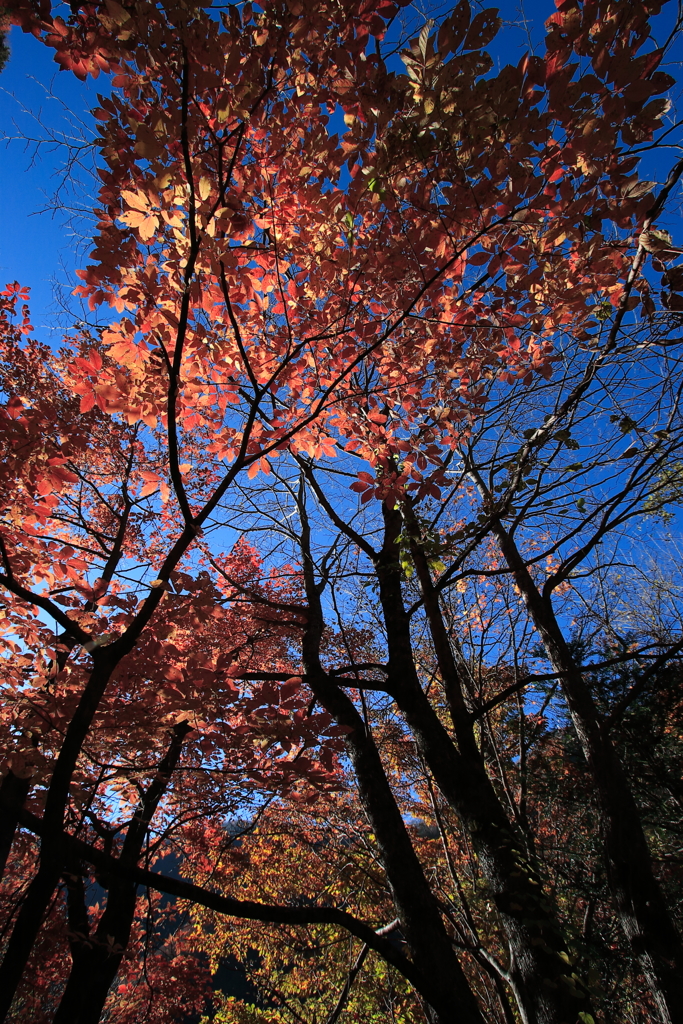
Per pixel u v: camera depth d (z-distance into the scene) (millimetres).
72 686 3715
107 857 3062
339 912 3867
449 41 2852
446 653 6023
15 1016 7633
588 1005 4125
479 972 6773
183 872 8664
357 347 4773
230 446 4910
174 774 5297
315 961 11023
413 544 5359
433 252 3918
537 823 9148
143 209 2736
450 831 8086
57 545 5367
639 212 3717
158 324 3180
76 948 5418
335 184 3971
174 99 3000
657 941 4980
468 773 5309
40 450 4117
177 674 3459
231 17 3068
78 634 3273
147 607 3186
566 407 4578
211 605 3641
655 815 7543
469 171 3357
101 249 3027
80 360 3275
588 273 4293
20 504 4324
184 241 3145
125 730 3840
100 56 3057
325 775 3504
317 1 2906
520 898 4395
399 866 4742
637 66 2791
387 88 3275
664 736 7820
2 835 4738
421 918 4453
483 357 4832
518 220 3383
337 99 3486
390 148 3209
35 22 2967
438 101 3002
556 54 2848
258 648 7941
